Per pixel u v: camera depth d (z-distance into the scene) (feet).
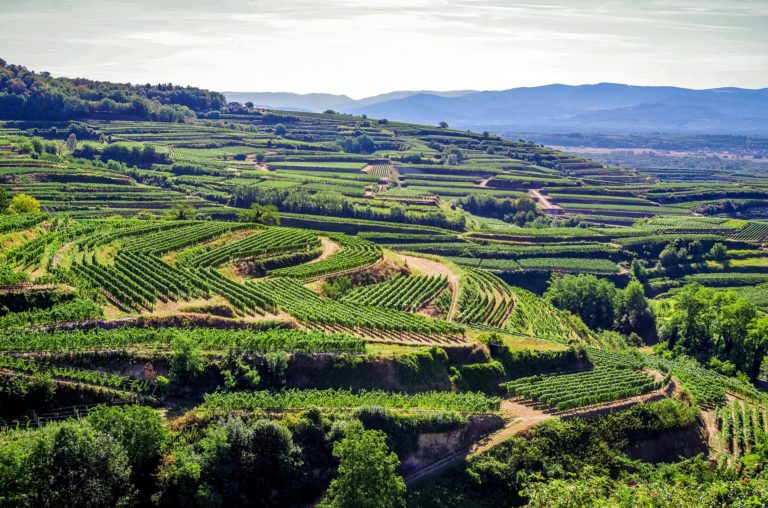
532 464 272.72
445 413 278.46
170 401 256.93
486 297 495.82
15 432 213.05
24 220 423.23
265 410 255.09
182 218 634.43
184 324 309.63
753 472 278.26
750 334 483.10
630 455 300.40
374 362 307.58
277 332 314.55
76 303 299.38
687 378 418.72
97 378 249.14
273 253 473.26
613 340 547.49
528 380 347.97
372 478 212.84
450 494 253.24
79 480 191.62
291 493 231.91
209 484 215.51
